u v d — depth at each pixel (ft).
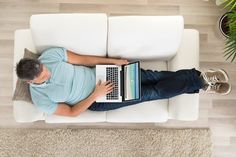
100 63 7.28
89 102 7.09
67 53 7.02
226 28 8.76
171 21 6.87
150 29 6.89
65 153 8.87
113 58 7.39
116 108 7.45
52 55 6.82
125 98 7.16
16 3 9.20
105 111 7.56
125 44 7.13
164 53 7.33
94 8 9.25
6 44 9.11
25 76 6.04
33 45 7.35
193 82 7.20
